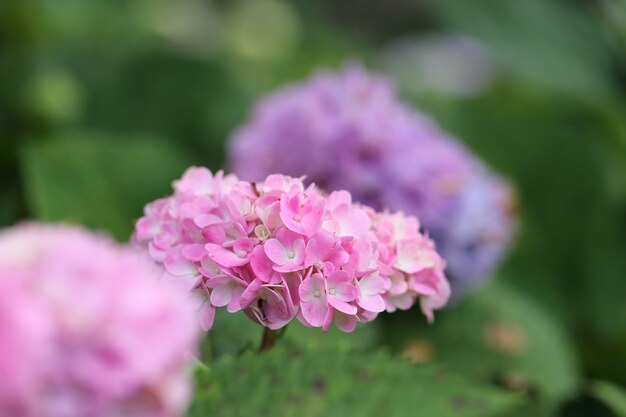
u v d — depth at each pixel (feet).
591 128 6.93
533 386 4.17
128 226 4.53
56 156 4.55
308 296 2.74
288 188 2.84
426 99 6.74
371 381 2.85
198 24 10.22
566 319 5.91
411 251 2.91
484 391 2.89
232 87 6.62
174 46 7.98
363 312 2.80
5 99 6.26
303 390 2.81
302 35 9.89
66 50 6.74
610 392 3.80
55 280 2.19
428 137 4.91
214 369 2.79
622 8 6.69
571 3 7.34
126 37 7.74
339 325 2.80
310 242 2.75
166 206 2.89
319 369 2.83
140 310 2.20
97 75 6.63
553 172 6.27
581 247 6.10
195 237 2.81
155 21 9.25
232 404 2.77
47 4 7.22
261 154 4.86
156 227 2.88
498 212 5.01
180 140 6.46
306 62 7.65
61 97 6.14
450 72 9.80
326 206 2.81
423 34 13.70
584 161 6.29
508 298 5.09
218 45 9.16
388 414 2.83
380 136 4.73
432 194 4.72
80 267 2.21
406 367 2.88
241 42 8.96
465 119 6.51
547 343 4.86
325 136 4.72
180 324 2.22
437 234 4.77
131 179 4.69
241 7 10.14
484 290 5.04
